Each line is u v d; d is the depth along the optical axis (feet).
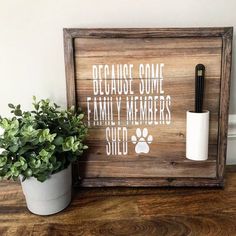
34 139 1.97
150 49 2.40
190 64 2.42
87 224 2.08
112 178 2.57
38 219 2.15
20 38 2.56
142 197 2.43
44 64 2.64
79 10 2.53
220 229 2.00
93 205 2.32
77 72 2.43
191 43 2.38
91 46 2.39
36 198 2.14
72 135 2.22
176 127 2.52
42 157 1.98
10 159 1.97
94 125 2.52
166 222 2.09
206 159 2.48
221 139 2.50
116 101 2.49
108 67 2.43
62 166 2.14
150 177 2.58
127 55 2.41
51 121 2.22
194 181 2.55
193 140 2.40
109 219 2.13
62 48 2.60
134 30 2.34
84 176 2.59
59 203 2.21
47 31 2.56
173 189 2.55
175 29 2.34
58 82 2.68
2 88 2.67
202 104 2.43
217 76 2.43
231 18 2.61
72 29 2.34
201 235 1.94
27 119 2.14
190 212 2.21
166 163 2.57
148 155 2.57
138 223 2.08
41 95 2.71
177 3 2.54
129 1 2.52
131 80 2.45
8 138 1.96
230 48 2.35
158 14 2.56
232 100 2.81
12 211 2.25
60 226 2.06
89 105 2.49
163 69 2.43
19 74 2.65
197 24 2.60
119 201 2.37
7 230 2.02
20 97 2.70
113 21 2.56
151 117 2.52
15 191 2.56
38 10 2.51
